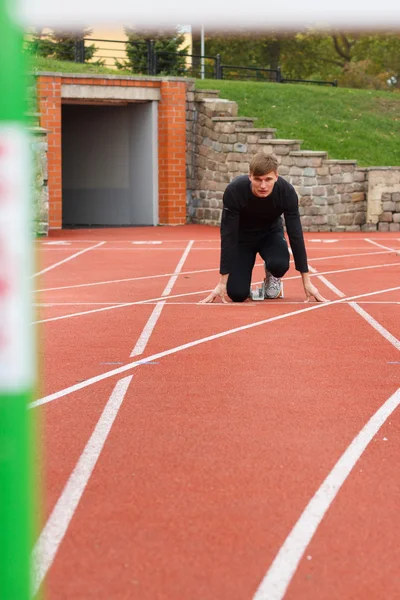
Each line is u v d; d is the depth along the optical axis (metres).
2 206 0.85
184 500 3.82
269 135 25.27
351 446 4.76
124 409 5.64
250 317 9.73
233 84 29.89
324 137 27.75
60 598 2.72
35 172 22.25
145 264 16.17
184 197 26.97
